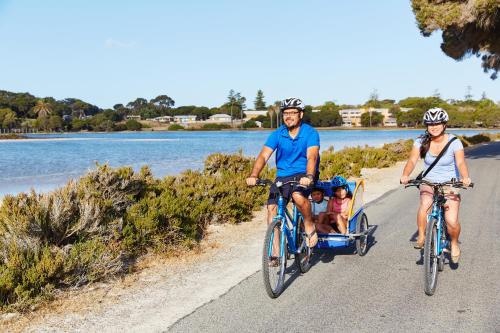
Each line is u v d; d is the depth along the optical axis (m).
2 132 183.50
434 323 4.72
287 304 5.29
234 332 4.60
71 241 6.89
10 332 4.76
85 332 4.73
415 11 25.97
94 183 8.13
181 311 5.19
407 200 12.55
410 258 7.09
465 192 13.75
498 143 50.72
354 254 7.34
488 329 4.57
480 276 6.14
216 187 10.23
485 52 30.09
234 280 6.21
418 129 182.88
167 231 8.07
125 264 7.09
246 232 9.30
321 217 6.97
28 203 6.75
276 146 5.90
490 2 22.28
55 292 5.80
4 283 5.34
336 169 18.31
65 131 195.88
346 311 5.06
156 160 34.41
